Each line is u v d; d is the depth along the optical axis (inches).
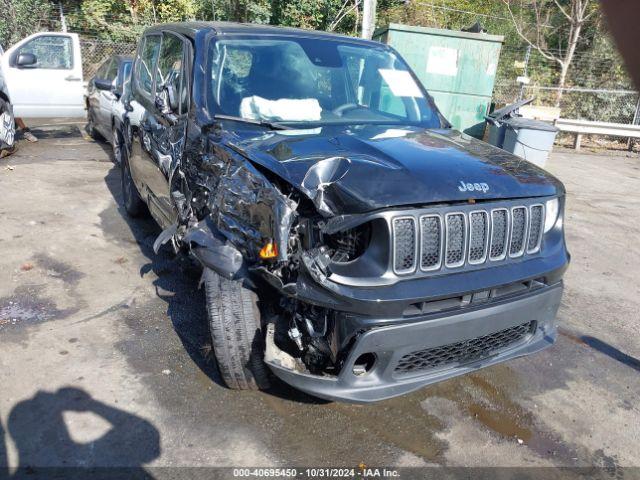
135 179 209.8
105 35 611.8
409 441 119.3
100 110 359.6
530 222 120.1
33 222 229.1
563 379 146.6
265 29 173.2
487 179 115.9
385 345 102.4
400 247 103.4
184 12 618.2
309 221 105.0
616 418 132.0
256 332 118.7
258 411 124.9
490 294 113.4
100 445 111.6
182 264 170.4
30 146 382.3
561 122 535.5
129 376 134.1
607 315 184.9
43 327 153.1
